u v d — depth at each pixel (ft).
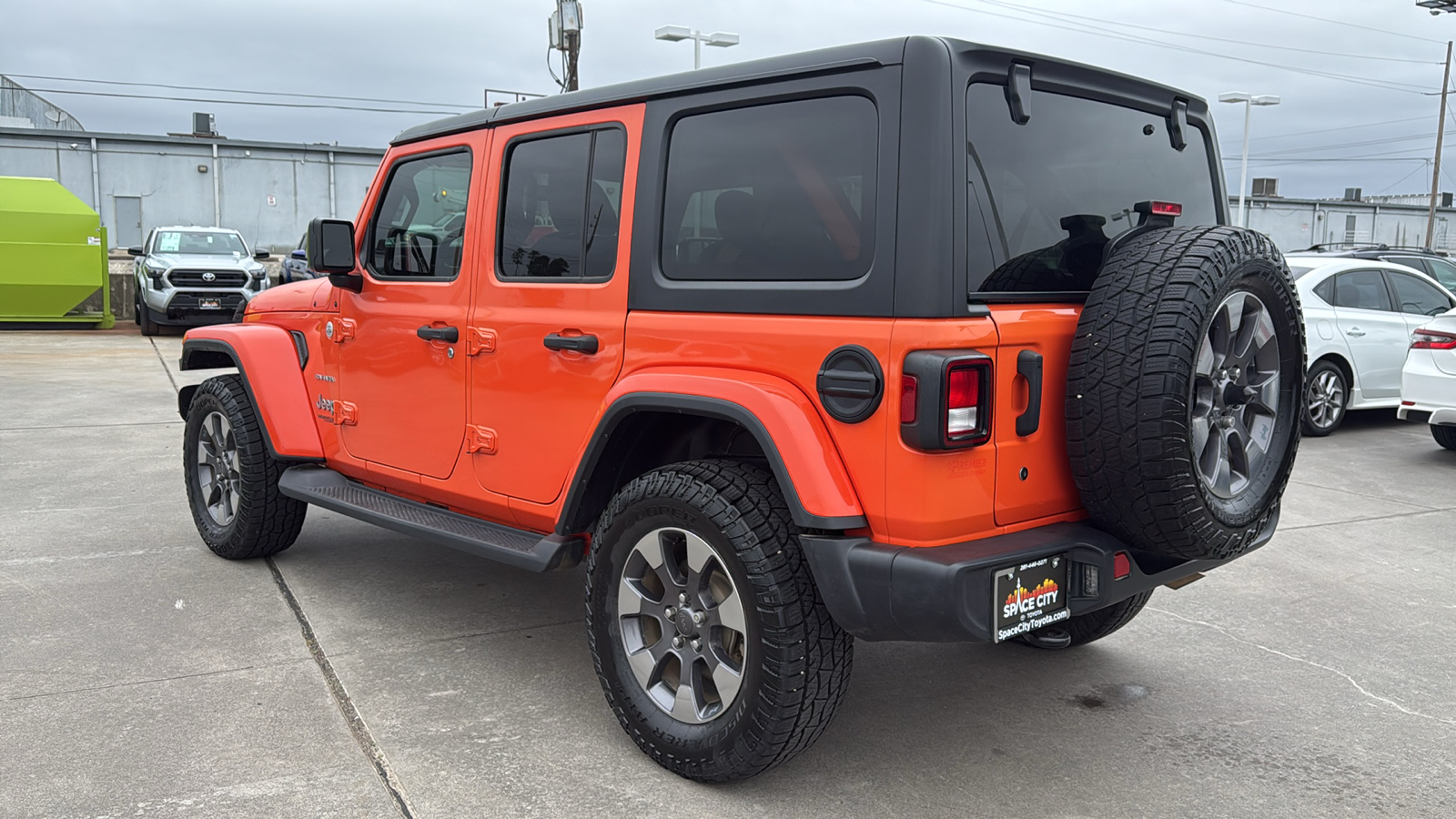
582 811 8.96
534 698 11.32
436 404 12.40
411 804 9.00
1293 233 180.24
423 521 12.32
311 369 14.85
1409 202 211.41
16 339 52.95
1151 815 9.04
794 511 8.42
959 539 8.39
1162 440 8.14
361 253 13.75
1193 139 10.98
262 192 121.19
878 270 8.20
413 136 13.03
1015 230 8.68
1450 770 9.91
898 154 8.14
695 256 9.62
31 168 111.75
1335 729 10.81
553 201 11.03
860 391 8.21
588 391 10.45
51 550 16.74
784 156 8.97
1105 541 8.87
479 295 11.71
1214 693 11.72
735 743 9.00
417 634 13.23
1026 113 8.73
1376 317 29.73
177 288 53.72
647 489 9.50
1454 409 24.25
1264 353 9.51
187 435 16.76
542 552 10.67
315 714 10.77
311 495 13.99
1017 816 9.01
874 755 10.14
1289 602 14.96
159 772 9.46
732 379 8.99
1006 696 11.62
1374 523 19.47
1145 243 8.76
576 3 73.51
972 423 8.14
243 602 14.37
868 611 8.29
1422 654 12.96
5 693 11.13
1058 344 8.89
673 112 9.85
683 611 9.41
